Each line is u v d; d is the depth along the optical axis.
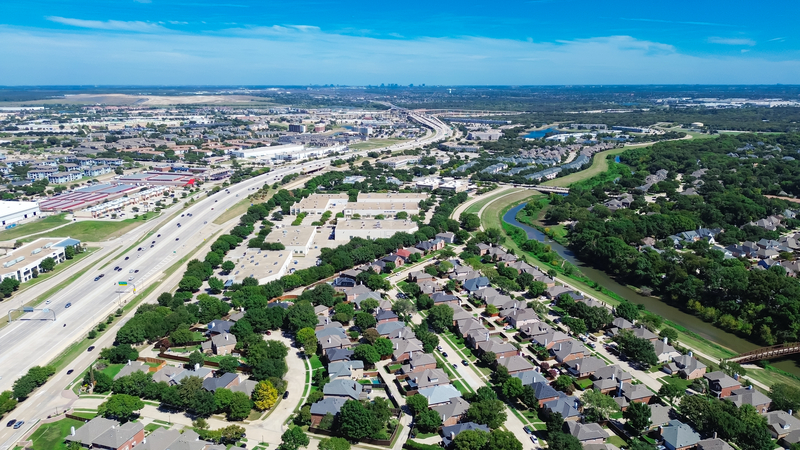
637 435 191.50
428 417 190.88
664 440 185.38
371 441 187.38
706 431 190.62
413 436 190.50
